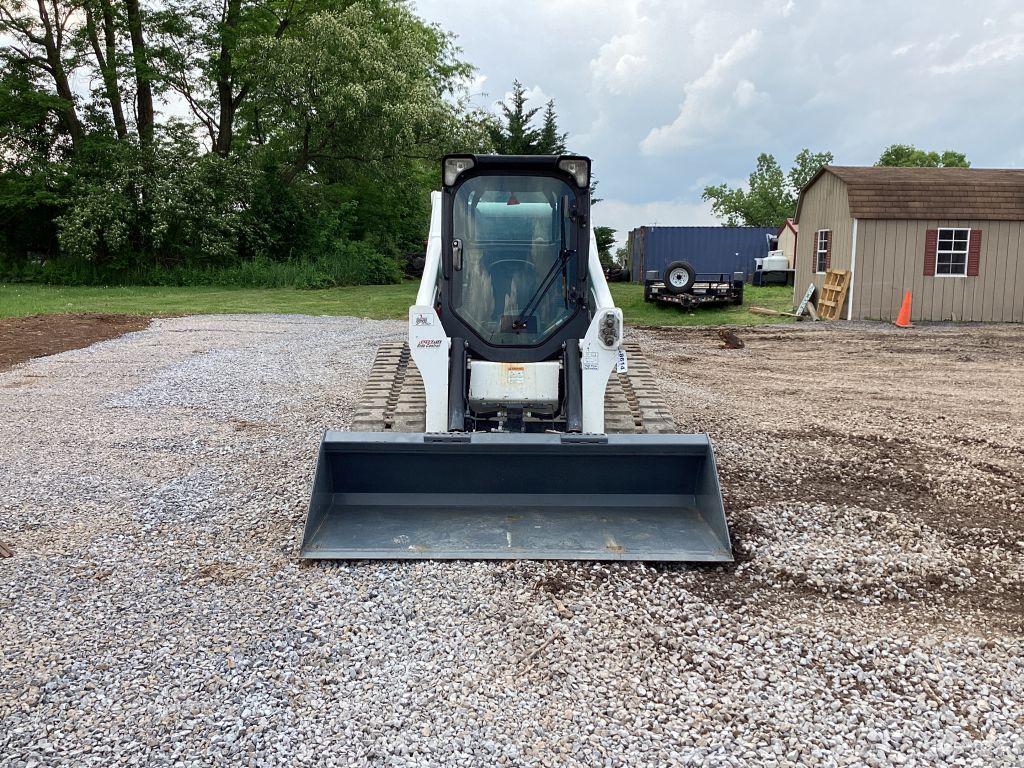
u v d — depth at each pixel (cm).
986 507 628
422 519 544
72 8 3064
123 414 905
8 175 3081
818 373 1285
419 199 3872
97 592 465
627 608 454
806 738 346
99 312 1938
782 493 647
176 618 437
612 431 657
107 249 3048
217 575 488
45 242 3278
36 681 376
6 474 678
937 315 2095
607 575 490
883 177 2120
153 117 3378
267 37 3084
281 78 2936
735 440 809
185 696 368
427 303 589
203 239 3011
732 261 3609
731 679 390
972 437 837
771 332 1847
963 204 2038
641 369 848
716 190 8562
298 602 455
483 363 616
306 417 891
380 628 429
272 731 344
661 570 501
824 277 2255
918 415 946
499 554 505
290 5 3388
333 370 1202
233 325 1777
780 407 990
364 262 3325
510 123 4969
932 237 2066
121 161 2986
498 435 542
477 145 3422
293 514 583
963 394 1095
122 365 1231
